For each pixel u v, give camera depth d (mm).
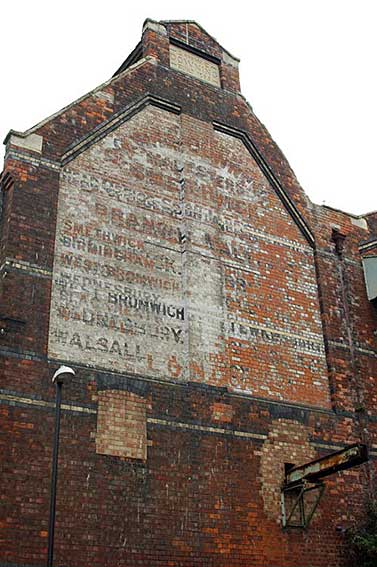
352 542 15938
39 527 12664
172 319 16188
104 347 14938
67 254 15367
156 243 16828
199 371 15883
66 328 14641
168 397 15203
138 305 15836
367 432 17812
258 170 19703
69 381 14125
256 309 17609
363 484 17062
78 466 13492
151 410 14859
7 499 12570
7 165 15500
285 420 16656
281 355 17469
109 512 13445
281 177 20000
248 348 16984
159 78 19031
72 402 13977
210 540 14328
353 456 14078
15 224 14906
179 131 18719
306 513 15875
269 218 19156
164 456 14570
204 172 18453
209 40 20844
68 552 12734
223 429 15602
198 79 19891
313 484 15977
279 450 16203
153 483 14180
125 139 17578
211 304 16828
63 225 15609
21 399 13445
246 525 14922
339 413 17609
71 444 13602
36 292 14555
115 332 15234
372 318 19766
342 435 17406
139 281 16125
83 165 16562
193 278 16828
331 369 18094
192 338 16141
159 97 18688
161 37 19797
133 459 14164
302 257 19297
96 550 13016
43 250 15023
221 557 14305
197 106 19312
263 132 20422
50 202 15602
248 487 15336
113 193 16719
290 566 15117
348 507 16562
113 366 14859
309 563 15383
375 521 16297
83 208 16078
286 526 15406
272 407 16609
